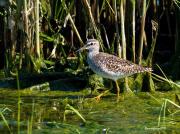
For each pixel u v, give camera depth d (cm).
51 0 1650
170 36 1744
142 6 1488
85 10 1579
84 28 1703
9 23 1603
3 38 1725
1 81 1567
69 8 1569
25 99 1427
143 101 1405
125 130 1150
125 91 1492
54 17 1664
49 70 1620
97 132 1135
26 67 1584
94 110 1322
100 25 1630
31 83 1540
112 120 1228
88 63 1520
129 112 1301
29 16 1562
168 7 1720
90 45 1509
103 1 1570
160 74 1565
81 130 1146
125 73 1467
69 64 1644
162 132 1139
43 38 1634
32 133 1119
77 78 1550
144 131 1146
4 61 1716
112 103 1392
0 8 1678
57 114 1284
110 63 1464
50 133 1120
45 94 1484
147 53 1653
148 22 1723
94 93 1501
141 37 1486
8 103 1383
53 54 1673
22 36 1572
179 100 1381
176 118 1241
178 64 1559
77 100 1416
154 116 1263
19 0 1556
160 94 1466
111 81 1503
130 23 1575
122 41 1494
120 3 1457
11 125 1182
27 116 1261
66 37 1728
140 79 1509
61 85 1527
